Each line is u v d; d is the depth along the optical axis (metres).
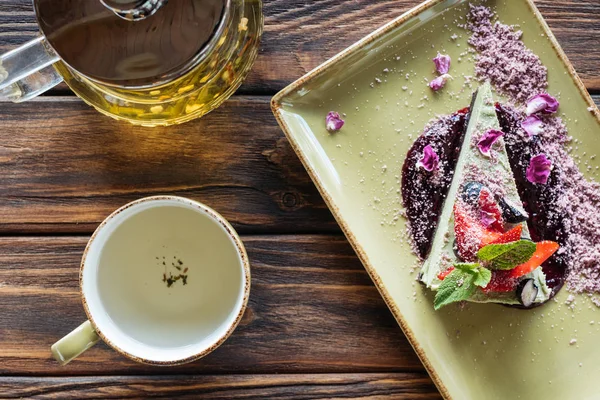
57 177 0.54
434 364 0.53
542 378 0.53
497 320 0.53
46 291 0.55
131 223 0.54
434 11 0.52
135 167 0.54
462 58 0.54
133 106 0.49
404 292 0.53
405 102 0.54
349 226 0.52
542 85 0.53
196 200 0.54
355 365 0.55
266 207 0.55
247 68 0.50
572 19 0.54
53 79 0.50
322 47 0.54
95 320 0.51
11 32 0.54
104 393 0.55
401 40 0.53
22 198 0.54
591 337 0.53
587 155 0.53
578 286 0.53
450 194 0.53
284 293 0.55
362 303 0.54
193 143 0.54
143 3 0.43
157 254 0.55
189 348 0.53
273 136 0.54
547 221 0.54
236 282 0.54
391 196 0.54
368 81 0.53
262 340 0.55
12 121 0.54
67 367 0.55
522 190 0.54
